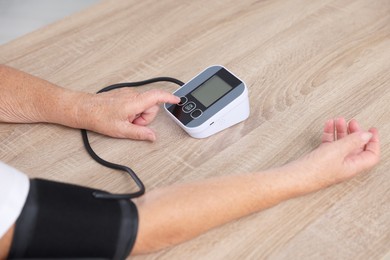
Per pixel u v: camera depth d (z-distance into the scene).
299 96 1.14
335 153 0.94
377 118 1.08
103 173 1.02
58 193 0.81
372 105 1.10
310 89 1.15
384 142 1.03
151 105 1.07
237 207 0.90
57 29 1.36
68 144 1.08
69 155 1.06
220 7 1.39
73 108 1.08
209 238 0.91
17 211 0.77
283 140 1.05
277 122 1.09
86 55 1.28
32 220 0.78
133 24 1.36
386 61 1.20
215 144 1.06
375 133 1.00
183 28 1.33
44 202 0.79
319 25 1.31
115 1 1.44
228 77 1.10
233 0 1.41
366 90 1.14
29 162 1.05
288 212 0.93
